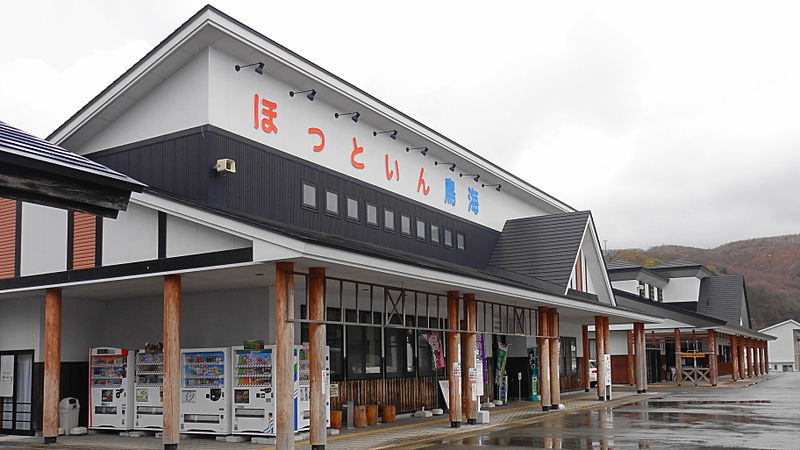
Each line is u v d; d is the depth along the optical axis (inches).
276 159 677.3
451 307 732.0
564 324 1327.5
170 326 573.6
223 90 632.4
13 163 176.9
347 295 782.5
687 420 813.2
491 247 1093.1
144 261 593.3
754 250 6077.8
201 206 546.6
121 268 606.2
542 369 922.1
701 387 1563.7
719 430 706.8
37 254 665.6
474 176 1058.1
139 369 685.9
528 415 879.1
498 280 740.7
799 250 5856.3
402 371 867.4
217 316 711.7
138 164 649.0
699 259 6190.9
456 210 1003.9
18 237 681.0
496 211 1130.0
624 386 1595.7
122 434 685.3
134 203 593.0
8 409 745.6
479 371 803.4
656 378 1819.6
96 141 682.2
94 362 708.0
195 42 614.5
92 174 192.5
